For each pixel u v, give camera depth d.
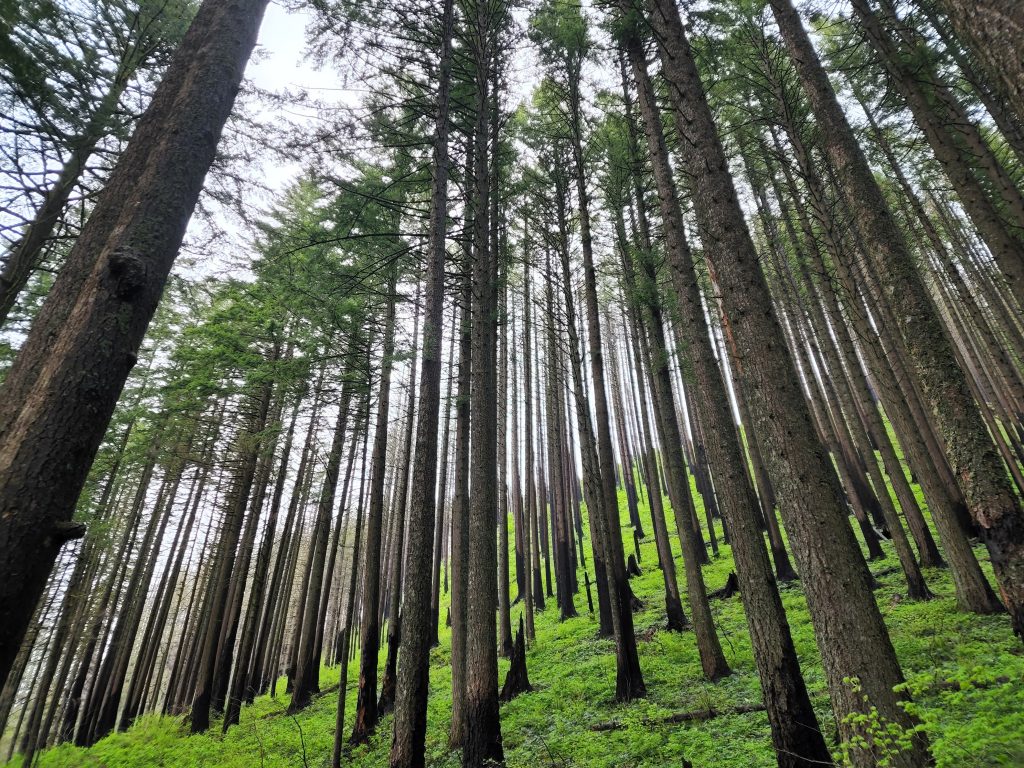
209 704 15.50
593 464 12.70
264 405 16.78
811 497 4.57
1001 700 3.97
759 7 11.81
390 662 13.37
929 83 9.37
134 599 21.36
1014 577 5.74
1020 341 18.39
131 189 3.91
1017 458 18.42
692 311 7.94
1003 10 3.13
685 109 6.22
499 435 21.80
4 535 2.36
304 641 16.75
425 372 7.46
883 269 7.86
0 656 2.24
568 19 12.45
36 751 12.24
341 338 11.80
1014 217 8.75
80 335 2.91
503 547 18.67
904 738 3.66
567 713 9.20
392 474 32.16
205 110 3.97
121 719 20.84
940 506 9.22
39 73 6.07
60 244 8.67
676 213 8.73
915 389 14.45
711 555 21.41
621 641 9.54
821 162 13.17
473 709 7.77
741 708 7.36
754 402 5.14
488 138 11.61
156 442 14.98
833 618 4.24
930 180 16.97
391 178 10.91
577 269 16.73
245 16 4.57
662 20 6.78
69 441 2.68
